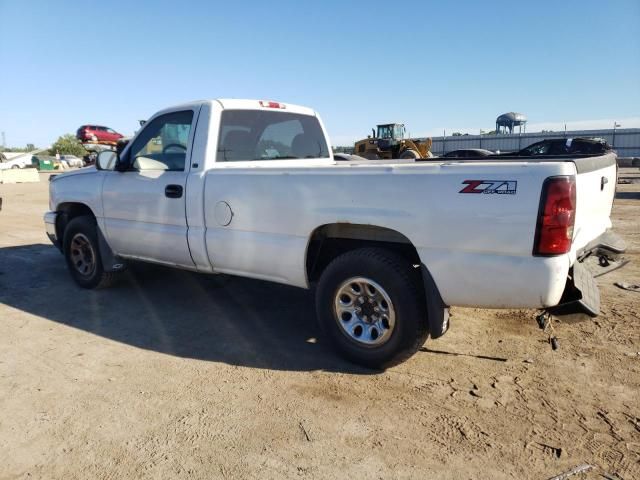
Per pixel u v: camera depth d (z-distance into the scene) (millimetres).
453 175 3117
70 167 48719
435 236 3199
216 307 5051
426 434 2812
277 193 3842
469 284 3145
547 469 2502
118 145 6273
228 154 4586
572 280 3062
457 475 2471
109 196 5129
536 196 2869
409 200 3266
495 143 54000
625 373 3479
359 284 3604
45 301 5285
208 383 3438
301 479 2457
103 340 4211
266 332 4383
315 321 4652
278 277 4004
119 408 3115
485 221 3025
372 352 3559
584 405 3084
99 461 2607
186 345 4102
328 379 3490
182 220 4496
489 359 3760
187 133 4535
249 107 4754
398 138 29031
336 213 3551
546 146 17672
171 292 5551
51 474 2514
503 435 2791
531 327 4371
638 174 25500
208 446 2723
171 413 3055
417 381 3439
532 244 2908
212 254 4332
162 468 2545
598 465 2523
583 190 3133
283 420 2969
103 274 5469
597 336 4129
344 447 2705
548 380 3408
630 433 2789
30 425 2936
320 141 5699
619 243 3977
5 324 4602
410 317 3375
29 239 9156
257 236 4016
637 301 4953
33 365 3730
